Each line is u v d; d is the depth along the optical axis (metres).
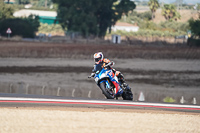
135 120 26.03
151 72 125.75
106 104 29.70
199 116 29.88
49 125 22.83
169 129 24.16
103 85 35.62
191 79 114.31
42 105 28.16
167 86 99.56
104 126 23.42
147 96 76.31
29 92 78.00
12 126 22.19
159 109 30.08
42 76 109.88
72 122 24.00
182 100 69.38
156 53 183.75
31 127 22.16
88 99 32.00
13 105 27.89
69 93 77.31
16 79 101.81
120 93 36.44
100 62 36.12
